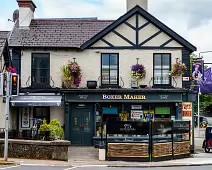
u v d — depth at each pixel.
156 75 24.59
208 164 18.48
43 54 24.72
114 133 19.23
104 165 17.53
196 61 26.20
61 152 18.38
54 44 24.55
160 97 23.70
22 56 24.58
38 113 24.64
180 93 23.73
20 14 25.92
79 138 24.20
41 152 18.34
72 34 25.53
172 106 24.30
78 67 24.16
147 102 23.88
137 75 24.19
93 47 24.59
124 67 24.58
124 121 19.25
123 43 24.61
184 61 24.59
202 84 29.27
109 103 24.20
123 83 24.50
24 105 23.25
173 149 20.30
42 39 24.89
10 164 16.44
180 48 24.66
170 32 24.45
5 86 17.48
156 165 17.70
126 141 19.19
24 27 25.73
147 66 24.58
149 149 19.16
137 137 19.19
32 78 24.52
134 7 24.39
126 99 23.67
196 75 25.28
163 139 19.84
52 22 26.36
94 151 22.03
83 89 23.50
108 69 24.61
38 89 24.25
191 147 23.47
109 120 19.31
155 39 24.62
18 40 24.69
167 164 18.08
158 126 19.61
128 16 24.50
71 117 24.22
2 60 22.19
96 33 25.77
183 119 23.84
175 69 24.08
